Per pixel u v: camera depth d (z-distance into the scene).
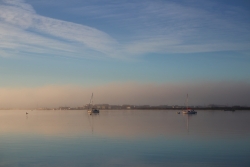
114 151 32.00
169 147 34.41
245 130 55.16
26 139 42.72
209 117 117.44
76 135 47.66
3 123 84.25
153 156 29.27
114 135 47.09
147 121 89.81
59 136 46.44
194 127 63.16
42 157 29.06
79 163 26.59
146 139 41.66
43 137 45.16
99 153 30.94
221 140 40.25
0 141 40.59
